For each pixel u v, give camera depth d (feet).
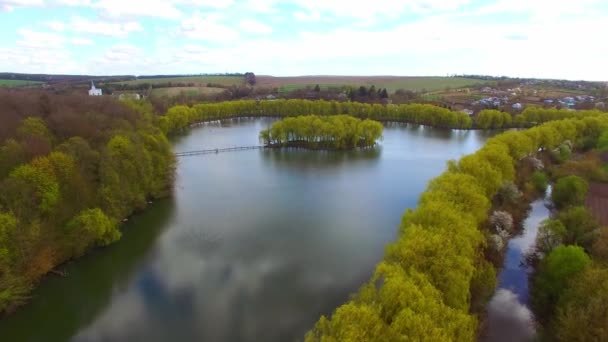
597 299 128.98
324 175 400.67
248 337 161.89
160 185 320.09
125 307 183.11
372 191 347.97
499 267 205.87
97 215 222.28
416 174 403.75
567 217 212.43
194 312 178.70
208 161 460.55
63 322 174.29
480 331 158.92
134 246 237.86
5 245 176.65
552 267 169.78
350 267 214.90
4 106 283.38
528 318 168.86
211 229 263.29
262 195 335.06
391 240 247.50
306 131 524.52
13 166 207.31
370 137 538.47
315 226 269.64
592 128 488.44
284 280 202.49
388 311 121.19
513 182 301.84
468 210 201.67
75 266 213.66
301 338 160.76
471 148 533.14
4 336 167.43
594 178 315.58
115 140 274.77
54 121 278.26
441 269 142.31
